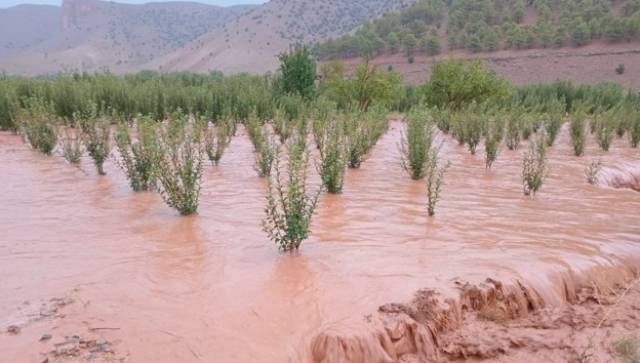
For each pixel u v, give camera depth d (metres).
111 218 6.95
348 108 19.92
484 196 9.06
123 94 18.88
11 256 5.52
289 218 5.79
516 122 16.69
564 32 123.19
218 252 5.76
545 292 5.45
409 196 8.80
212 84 26.11
